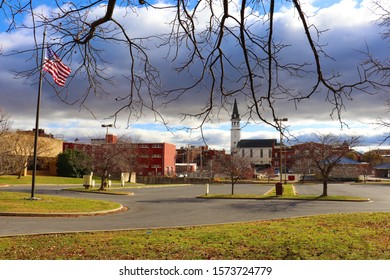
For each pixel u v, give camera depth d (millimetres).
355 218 14055
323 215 15414
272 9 4109
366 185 51375
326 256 7699
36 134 20719
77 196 27797
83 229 12406
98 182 48531
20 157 30844
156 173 70125
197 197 28125
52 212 16594
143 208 20469
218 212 18203
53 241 9656
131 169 53875
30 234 10961
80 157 53000
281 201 25062
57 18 4125
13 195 22250
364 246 8656
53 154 54719
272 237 9984
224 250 8430
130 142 52719
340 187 45312
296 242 9172
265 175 76312
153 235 10594
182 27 4391
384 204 22578
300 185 51250
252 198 27266
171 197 28906
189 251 8344
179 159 88938
